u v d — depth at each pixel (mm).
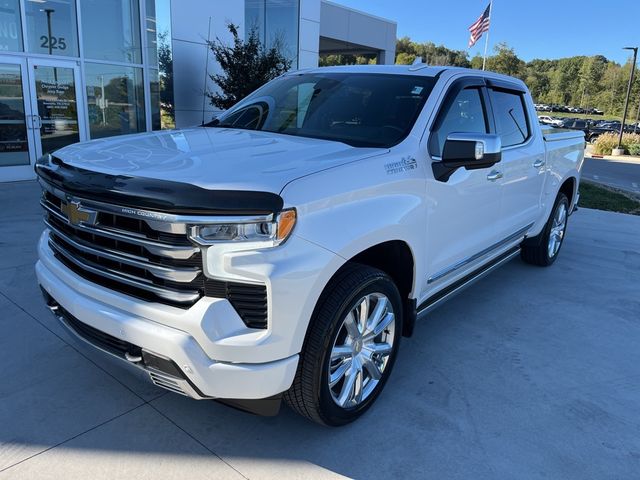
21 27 10125
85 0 11023
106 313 2410
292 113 3684
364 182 2635
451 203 3373
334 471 2527
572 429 2930
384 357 3051
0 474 2400
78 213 2424
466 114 3775
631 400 3254
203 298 2225
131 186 2221
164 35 12633
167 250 2189
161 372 2342
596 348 3939
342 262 2453
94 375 3221
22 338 3619
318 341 2471
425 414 3006
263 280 2180
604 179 17734
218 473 2473
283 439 2732
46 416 2820
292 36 17062
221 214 2111
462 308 4609
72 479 2395
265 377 2270
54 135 10938
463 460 2641
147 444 2645
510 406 3123
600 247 6965
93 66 11398
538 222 5293
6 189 9047
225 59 13570
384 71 3855
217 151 2729
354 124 3369
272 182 2250
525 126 4789
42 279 2859
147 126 12680
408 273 3143
